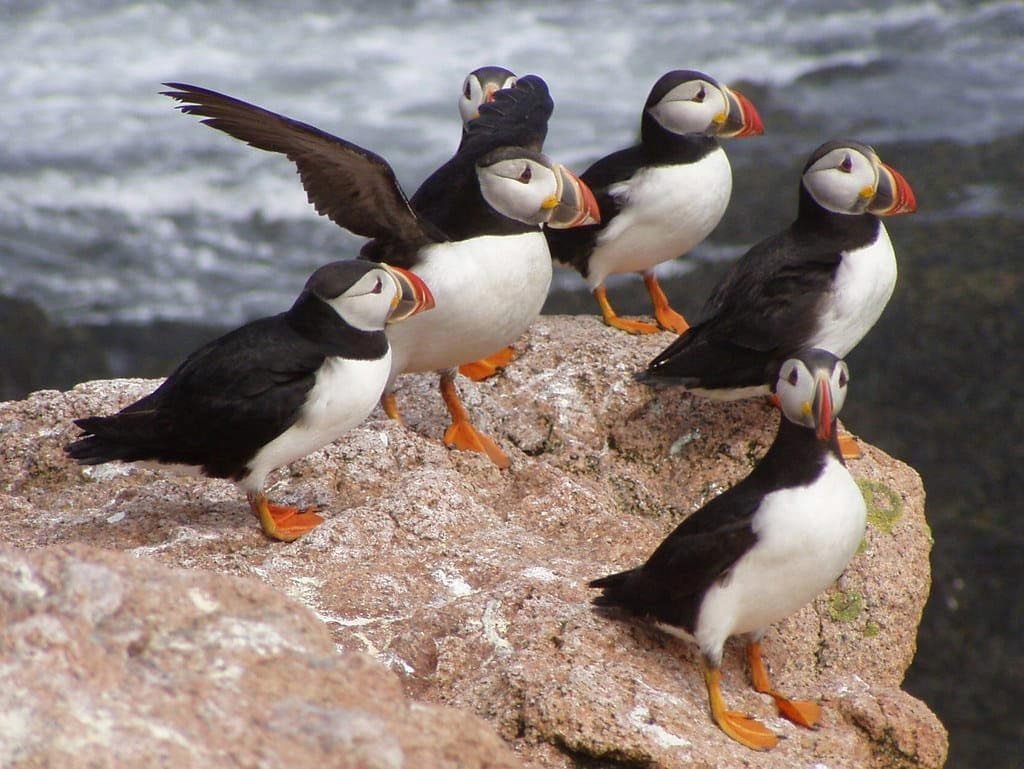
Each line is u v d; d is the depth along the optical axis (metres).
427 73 35.91
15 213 29.97
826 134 31.56
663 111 13.26
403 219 11.27
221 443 10.07
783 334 11.66
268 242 29.86
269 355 9.98
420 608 9.77
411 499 10.98
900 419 22.09
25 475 12.40
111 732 5.90
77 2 39.16
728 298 12.01
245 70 36.03
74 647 6.33
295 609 6.97
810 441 8.93
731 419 12.82
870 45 35.84
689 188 13.34
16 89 35.03
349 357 10.15
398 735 6.46
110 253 29.11
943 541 19.59
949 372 23.02
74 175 31.56
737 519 8.78
